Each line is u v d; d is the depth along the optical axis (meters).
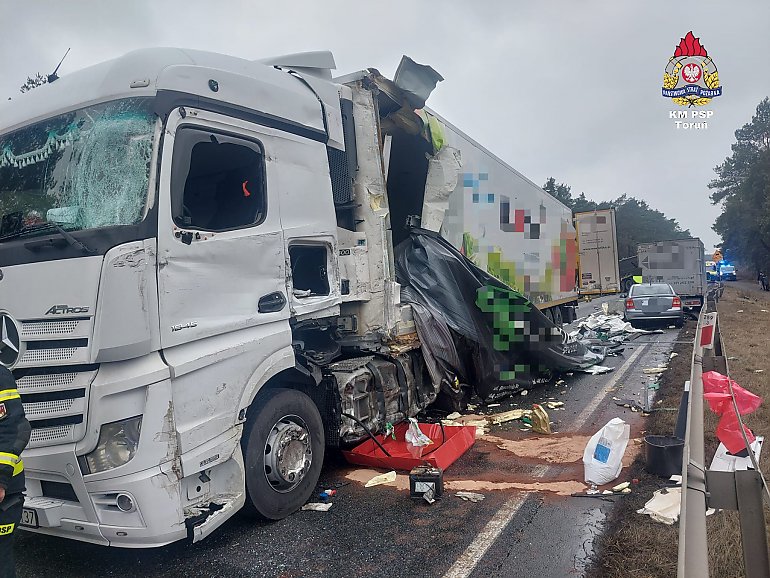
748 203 56.50
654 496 4.30
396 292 5.91
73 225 3.56
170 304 3.45
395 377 5.82
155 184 3.47
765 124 67.38
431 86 6.48
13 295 3.41
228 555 3.82
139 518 3.29
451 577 3.43
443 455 5.29
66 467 3.34
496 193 9.51
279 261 4.34
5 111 4.24
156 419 3.30
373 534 4.04
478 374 7.25
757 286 54.66
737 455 3.60
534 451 5.73
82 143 3.72
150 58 3.70
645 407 7.22
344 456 5.57
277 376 4.42
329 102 5.30
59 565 3.82
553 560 3.56
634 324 17.20
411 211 7.65
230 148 4.09
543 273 12.19
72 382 3.30
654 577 3.25
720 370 5.54
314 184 4.86
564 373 9.77
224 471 3.83
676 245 21.55
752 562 2.26
